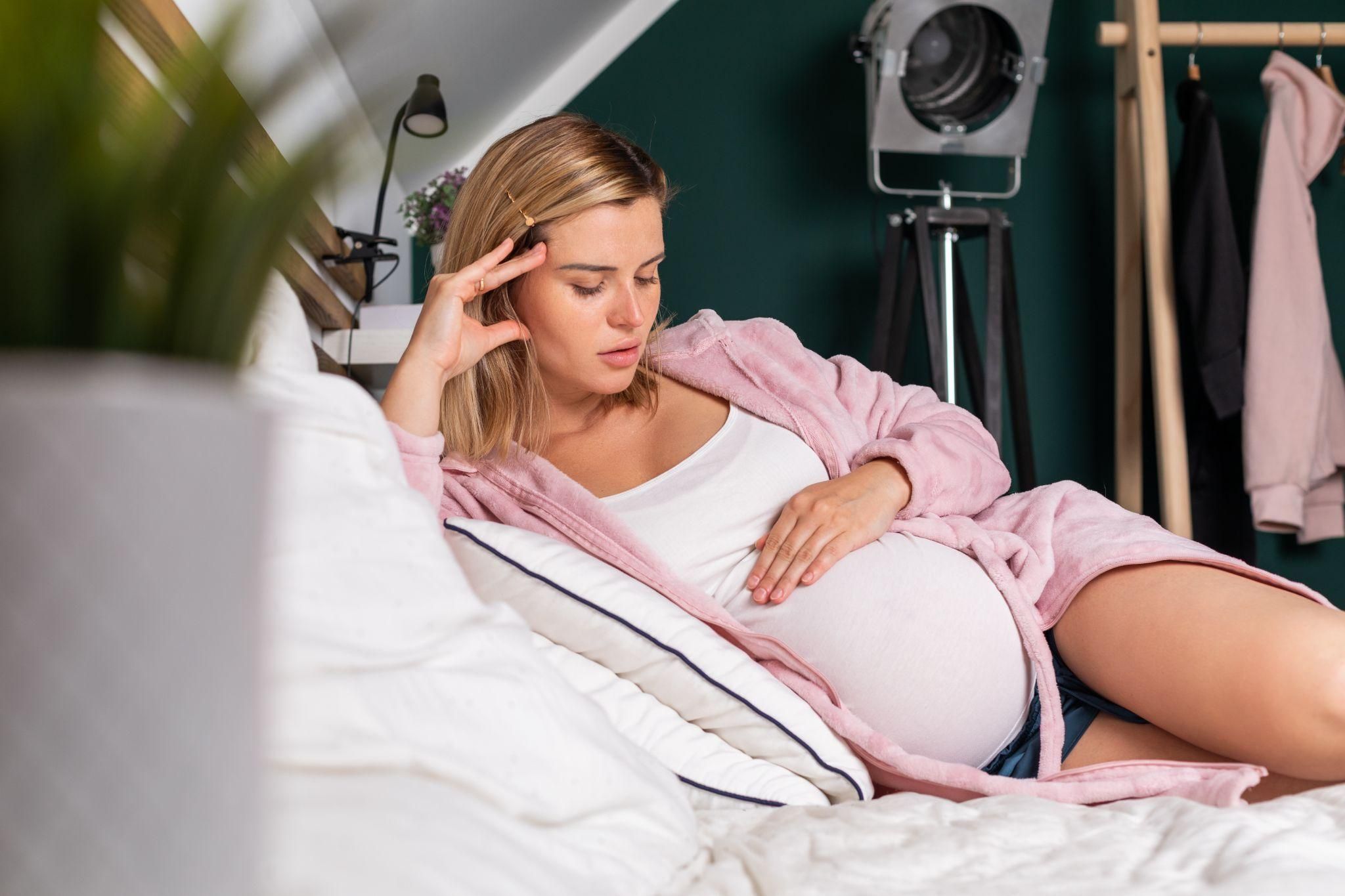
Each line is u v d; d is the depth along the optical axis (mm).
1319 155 2908
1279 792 1159
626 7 3502
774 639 1213
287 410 352
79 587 289
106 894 294
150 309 350
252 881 324
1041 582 1352
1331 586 3396
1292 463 2752
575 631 1132
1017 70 2916
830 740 1161
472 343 1351
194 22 1351
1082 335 3520
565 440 1473
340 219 2379
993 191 3539
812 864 790
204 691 309
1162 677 1197
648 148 3486
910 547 1341
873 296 3486
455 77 2682
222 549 315
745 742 1143
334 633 627
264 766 332
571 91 3479
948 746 1274
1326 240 3508
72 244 332
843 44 3523
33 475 285
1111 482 3498
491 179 1404
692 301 3484
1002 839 836
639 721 1112
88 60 331
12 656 285
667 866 748
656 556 1290
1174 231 2979
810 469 1440
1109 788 1152
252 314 369
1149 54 2934
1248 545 2967
